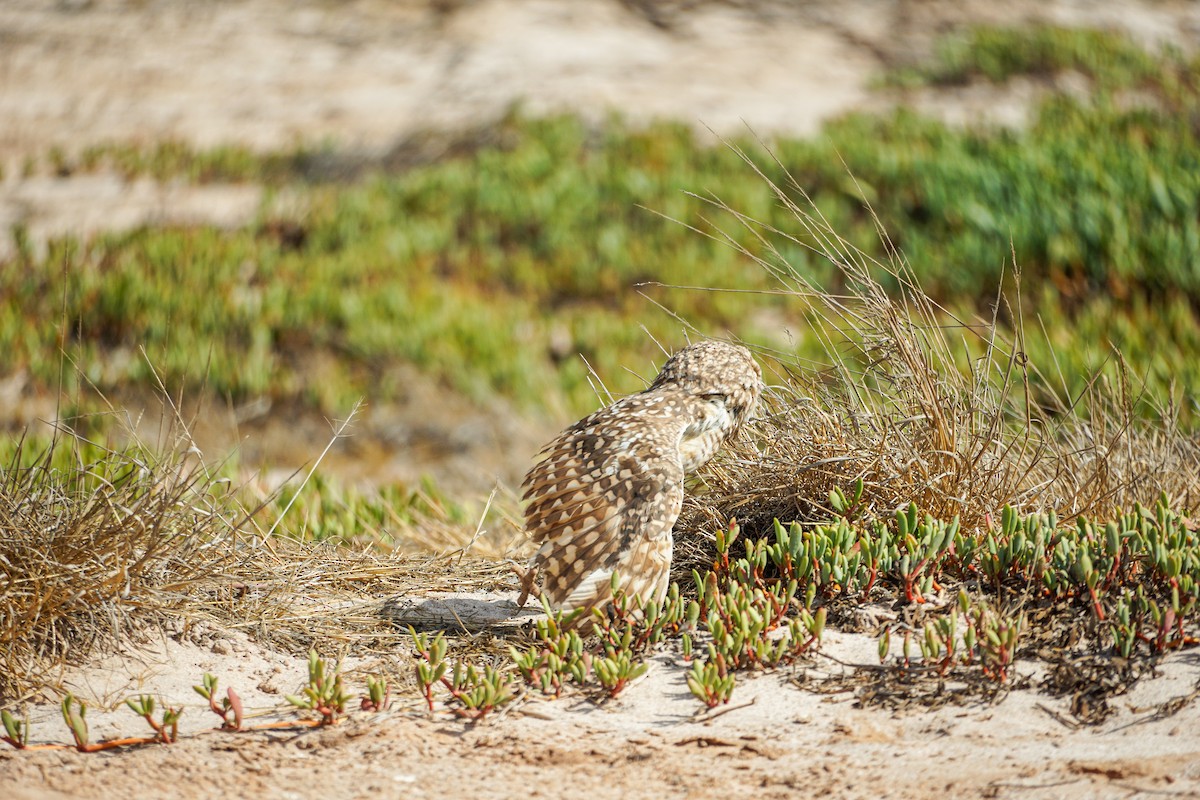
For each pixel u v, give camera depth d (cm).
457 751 740
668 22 4688
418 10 4894
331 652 885
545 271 2794
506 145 3597
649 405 908
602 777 707
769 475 1021
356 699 812
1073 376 1706
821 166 3028
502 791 694
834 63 4362
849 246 1116
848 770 700
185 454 957
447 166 3419
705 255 2758
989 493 980
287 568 1013
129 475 954
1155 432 1127
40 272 2666
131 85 4550
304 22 4888
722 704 784
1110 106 3469
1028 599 871
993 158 2936
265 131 4138
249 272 2780
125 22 4953
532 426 2156
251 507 1266
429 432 2150
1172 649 797
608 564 843
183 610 895
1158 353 1892
